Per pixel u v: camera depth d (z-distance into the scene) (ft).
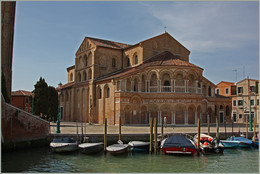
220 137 125.18
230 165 81.10
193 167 78.07
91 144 95.20
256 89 243.40
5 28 140.26
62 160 83.20
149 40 193.77
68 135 107.34
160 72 167.12
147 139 113.80
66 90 237.86
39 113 180.86
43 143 104.78
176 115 164.35
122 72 190.39
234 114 258.16
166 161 84.48
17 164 76.95
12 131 92.22
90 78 206.80
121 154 92.84
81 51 221.46
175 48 209.15
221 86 274.16
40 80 184.34
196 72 170.71
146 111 169.89
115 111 167.43
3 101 87.51
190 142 93.71
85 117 205.16
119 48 214.28
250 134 133.28
